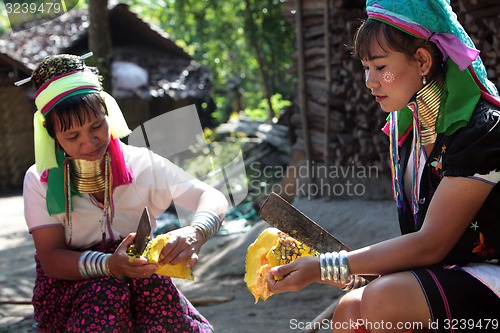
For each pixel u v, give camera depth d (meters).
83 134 3.08
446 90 2.80
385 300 2.73
